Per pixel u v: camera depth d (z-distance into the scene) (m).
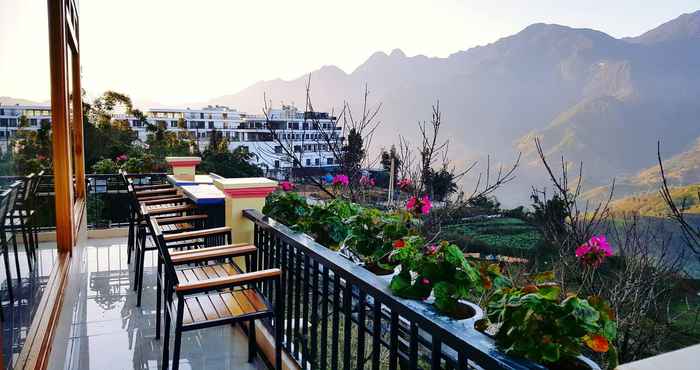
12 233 1.91
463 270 1.31
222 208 3.77
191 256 2.40
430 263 1.33
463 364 1.07
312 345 2.12
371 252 2.04
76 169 5.07
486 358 0.98
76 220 3.83
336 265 1.76
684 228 3.25
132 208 4.41
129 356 2.69
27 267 2.15
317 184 4.23
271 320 2.68
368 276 1.57
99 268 4.53
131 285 4.01
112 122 13.09
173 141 14.20
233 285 2.05
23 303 1.98
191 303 2.22
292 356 2.36
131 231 4.63
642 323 2.99
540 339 0.95
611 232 3.46
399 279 1.38
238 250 2.53
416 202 2.78
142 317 3.28
